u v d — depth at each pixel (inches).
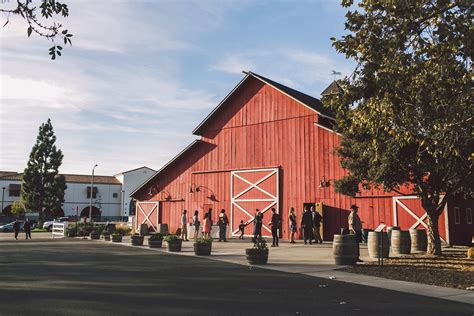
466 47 372.5
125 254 687.7
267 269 509.0
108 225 1332.4
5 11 286.7
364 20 409.7
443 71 409.7
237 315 278.7
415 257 611.8
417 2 376.2
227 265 544.7
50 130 2276.1
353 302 322.0
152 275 450.9
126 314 276.4
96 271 478.3
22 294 339.6
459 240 879.7
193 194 1270.9
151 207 1386.6
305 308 300.0
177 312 284.2
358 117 486.6
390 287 390.0
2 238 1322.6
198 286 385.7
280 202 1069.8
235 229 1149.1
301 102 1056.8
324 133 1016.9
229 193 1181.1
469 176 587.8
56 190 2234.3
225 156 1206.3
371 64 382.6
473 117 434.9
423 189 634.2
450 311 294.7
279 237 1055.6
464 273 468.8
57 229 1385.3
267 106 1134.4
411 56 398.6
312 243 927.0
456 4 371.6
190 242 975.6
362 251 723.4
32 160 2235.5
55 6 297.7
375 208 920.3
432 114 441.4
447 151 528.7
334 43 418.0
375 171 609.0
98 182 3184.1
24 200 2219.5
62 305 300.2
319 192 1007.0
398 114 457.7
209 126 1261.1
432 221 639.8
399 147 557.6
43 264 542.9
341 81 414.3
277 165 1090.7
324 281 422.0
